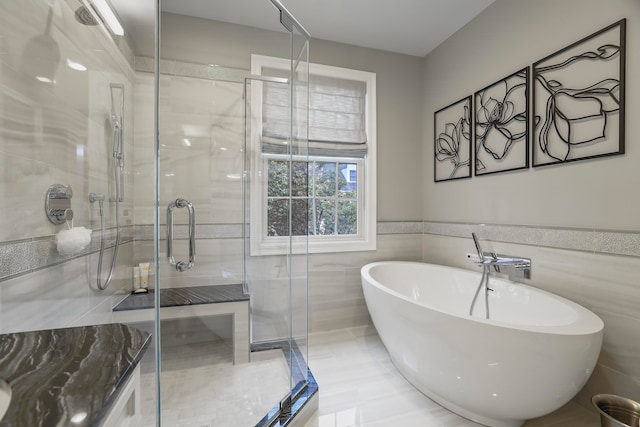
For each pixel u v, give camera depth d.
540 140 1.96
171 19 2.06
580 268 1.73
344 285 2.86
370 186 2.95
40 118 1.16
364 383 1.94
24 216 1.08
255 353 1.97
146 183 1.87
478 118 2.46
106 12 1.61
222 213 2.03
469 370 1.44
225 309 1.97
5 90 1.00
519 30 2.11
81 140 1.42
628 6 1.51
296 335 2.07
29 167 1.11
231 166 2.07
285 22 2.05
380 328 2.02
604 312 1.61
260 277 2.06
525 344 1.28
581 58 1.72
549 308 1.74
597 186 1.65
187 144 2.01
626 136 1.53
